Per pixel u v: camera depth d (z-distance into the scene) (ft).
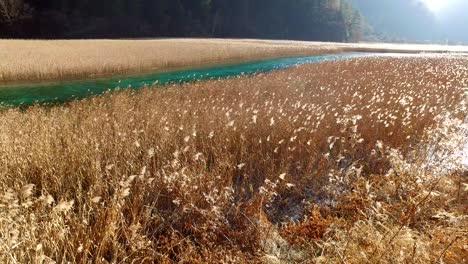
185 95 37.55
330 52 140.97
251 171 17.25
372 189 15.94
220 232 12.28
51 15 180.55
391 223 12.49
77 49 94.94
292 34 323.98
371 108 25.00
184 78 63.87
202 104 29.30
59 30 180.45
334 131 21.39
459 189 14.58
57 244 9.25
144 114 25.91
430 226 12.36
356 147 20.48
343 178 17.07
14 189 12.35
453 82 44.47
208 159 18.80
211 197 12.59
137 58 80.38
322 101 31.76
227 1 292.61
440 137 21.01
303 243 12.38
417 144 21.03
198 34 258.78
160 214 12.89
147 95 37.47
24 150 15.99
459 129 23.58
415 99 29.60
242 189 15.16
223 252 11.37
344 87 41.55
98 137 18.40
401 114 23.95
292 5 322.75
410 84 39.73
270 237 12.47
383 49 165.68
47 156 15.12
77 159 15.29
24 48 89.92
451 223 12.42
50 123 23.45
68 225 10.42
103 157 16.17
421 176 15.78
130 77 64.34
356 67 68.03
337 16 331.16
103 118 24.41
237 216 13.29
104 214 10.90
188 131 19.74
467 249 10.26
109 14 208.95
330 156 19.58
